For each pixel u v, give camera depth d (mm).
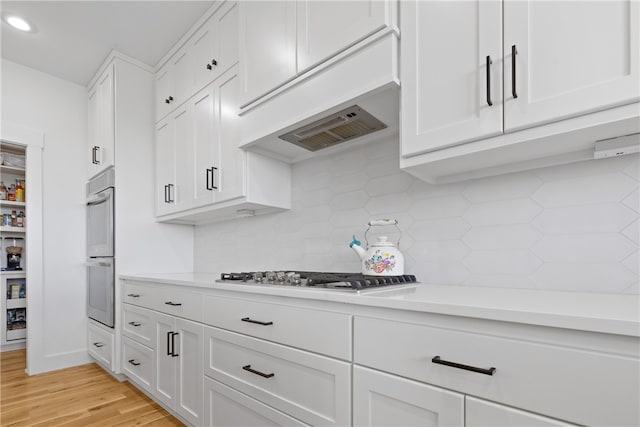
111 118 2568
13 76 2699
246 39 1739
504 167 1221
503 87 934
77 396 2145
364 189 1707
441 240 1422
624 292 1019
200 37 2230
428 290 1155
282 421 1193
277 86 1541
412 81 1123
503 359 727
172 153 2480
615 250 1040
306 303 1137
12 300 3229
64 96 2947
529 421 685
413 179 1529
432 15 1093
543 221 1176
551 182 1165
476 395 759
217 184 2021
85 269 2908
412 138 1116
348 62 1274
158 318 1959
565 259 1126
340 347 1031
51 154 2820
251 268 2289
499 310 725
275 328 1237
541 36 879
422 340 854
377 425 929
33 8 2092
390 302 908
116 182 2518
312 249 1922
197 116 2232
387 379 912
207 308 1582
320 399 1079
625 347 595
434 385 827
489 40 966
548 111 860
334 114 1393
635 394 581
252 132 1707
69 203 2883
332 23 1322
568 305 781
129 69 2648
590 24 811
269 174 1952
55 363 2662
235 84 1920
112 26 2273
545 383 672
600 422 610
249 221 2332
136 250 2564
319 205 1905
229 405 1434
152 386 1989
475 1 1003
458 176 1343
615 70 774
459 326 795
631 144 893
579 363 638
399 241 1556
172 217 2480
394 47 1161
